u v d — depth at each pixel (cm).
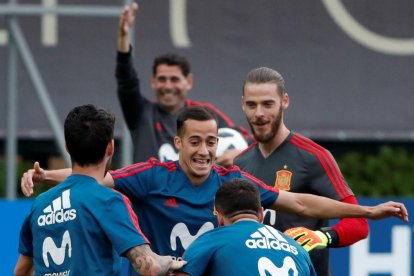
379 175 4488
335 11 4509
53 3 4316
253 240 2081
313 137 4444
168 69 3194
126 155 3478
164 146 3178
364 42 4519
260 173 2538
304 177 2506
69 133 2023
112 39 4359
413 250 3466
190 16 4403
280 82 2502
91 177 2036
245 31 4444
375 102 4506
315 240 2348
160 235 2292
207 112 2269
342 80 4500
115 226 1978
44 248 2033
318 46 4497
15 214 3341
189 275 2053
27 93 4294
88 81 4338
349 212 2280
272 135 2500
